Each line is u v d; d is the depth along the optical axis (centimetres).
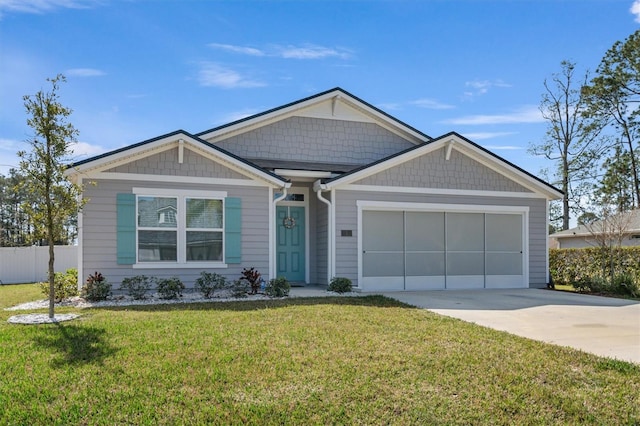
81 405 448
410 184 1355
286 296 1116
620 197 2619
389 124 1539
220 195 1179
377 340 663
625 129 2886
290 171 1289
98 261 1096
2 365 549
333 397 471
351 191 1305
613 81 2798
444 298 1151
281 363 560
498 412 449
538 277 1478
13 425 413
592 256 1648
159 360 567
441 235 1395
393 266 1343
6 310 943
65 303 1016
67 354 591
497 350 622
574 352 618
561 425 428
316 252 1424
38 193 883
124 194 1115
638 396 483
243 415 434
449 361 572
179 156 1148
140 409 442
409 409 450
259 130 1439
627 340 697
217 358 575
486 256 1433
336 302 1007
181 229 1149
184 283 1145
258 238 1204
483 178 1428
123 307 941
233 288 1109
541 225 1488
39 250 2033
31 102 816
